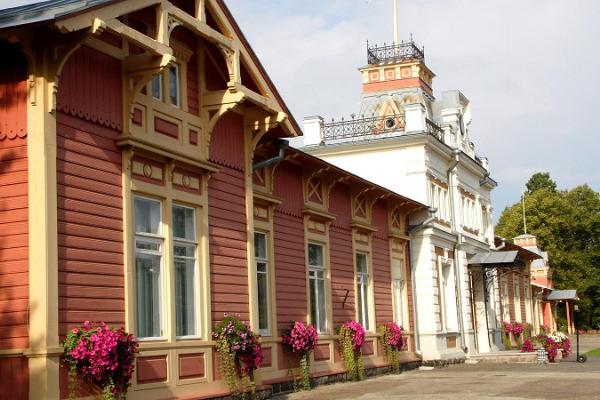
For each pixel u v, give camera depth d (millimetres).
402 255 28281
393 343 25062
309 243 21109
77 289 11211
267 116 16031
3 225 10906
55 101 11008
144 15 13234
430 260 29234
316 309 21203
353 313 23312
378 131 31125
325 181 22016
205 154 14625
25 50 10844
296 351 18969
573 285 78062
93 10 10867
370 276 24969
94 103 11930
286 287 19406
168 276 13336
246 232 16016
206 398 13844
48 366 10438
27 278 10688
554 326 71750
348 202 23828
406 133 30266
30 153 10859
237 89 14555
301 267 20312
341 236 23109
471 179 37344
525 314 49656
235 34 14695
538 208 80938
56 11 10484
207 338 14281
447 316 32375
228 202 15500
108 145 12195
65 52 10984
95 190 11789
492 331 38438
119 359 11297
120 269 12164
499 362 31688
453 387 20078
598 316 79500
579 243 80812
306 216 20766
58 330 10727
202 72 14930
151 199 13234
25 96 11039
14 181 10930
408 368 27141
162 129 13539
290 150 18719
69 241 11164
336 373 21312
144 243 13000
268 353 17969
